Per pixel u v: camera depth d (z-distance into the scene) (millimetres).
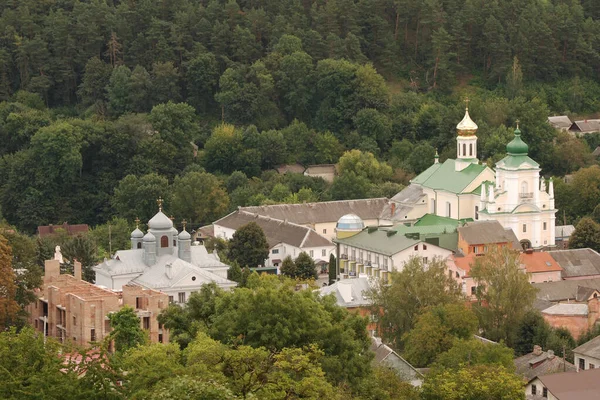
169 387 198875
